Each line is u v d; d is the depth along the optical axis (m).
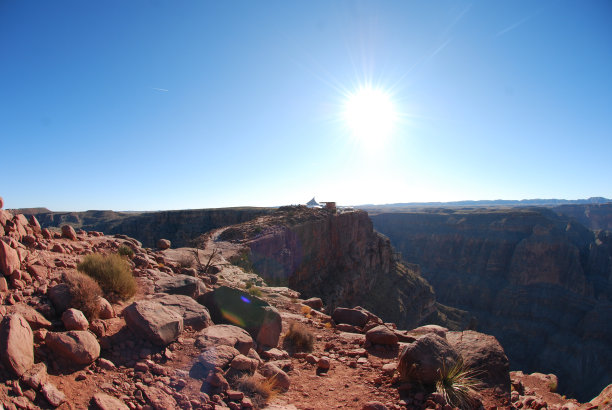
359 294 50.00
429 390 5.13
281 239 32.25
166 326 5.16
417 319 61.53
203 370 4.60
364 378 5.71
